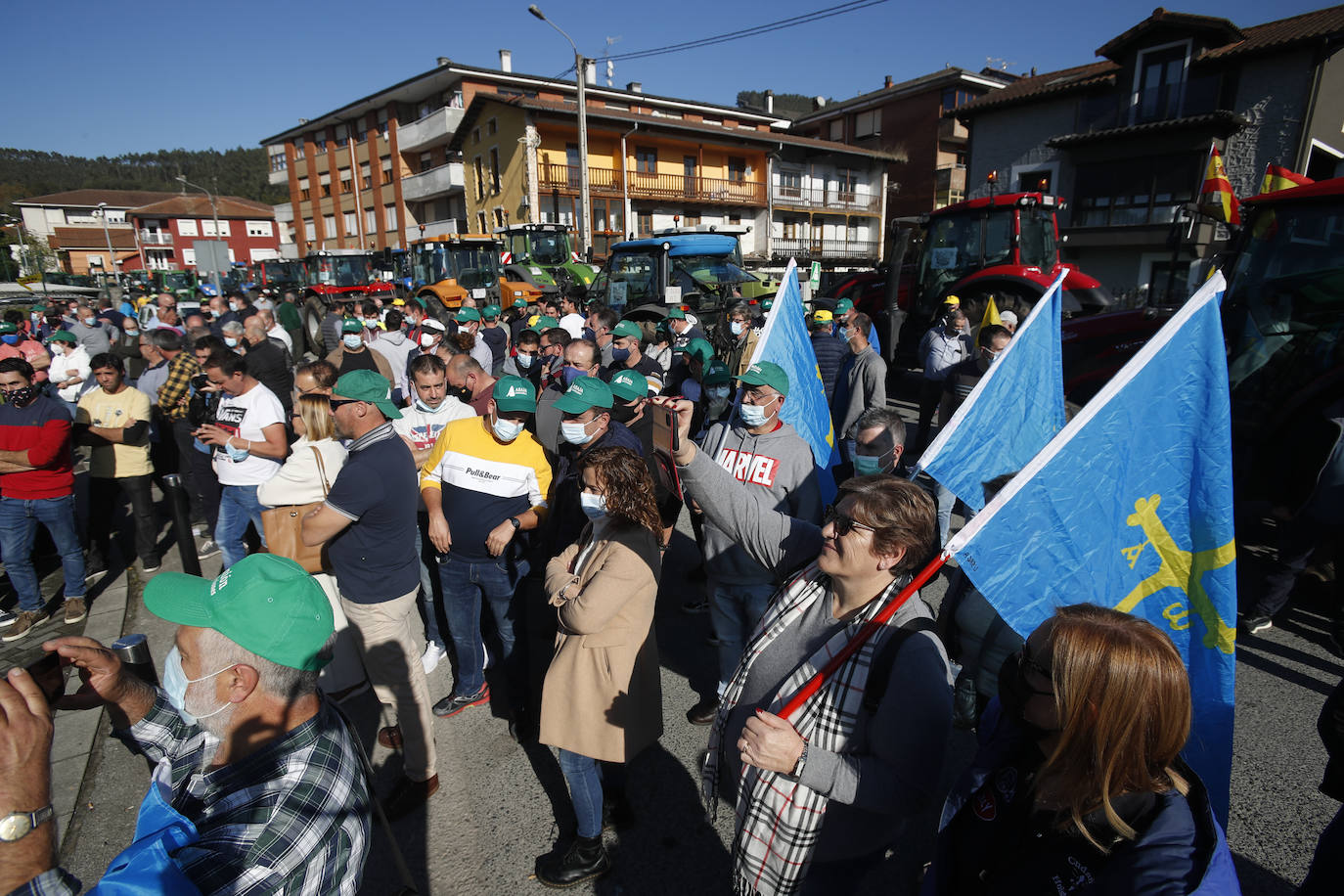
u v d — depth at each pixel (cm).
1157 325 636
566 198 3055
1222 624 181
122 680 146
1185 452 186
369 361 698
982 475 241
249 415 433
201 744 141
